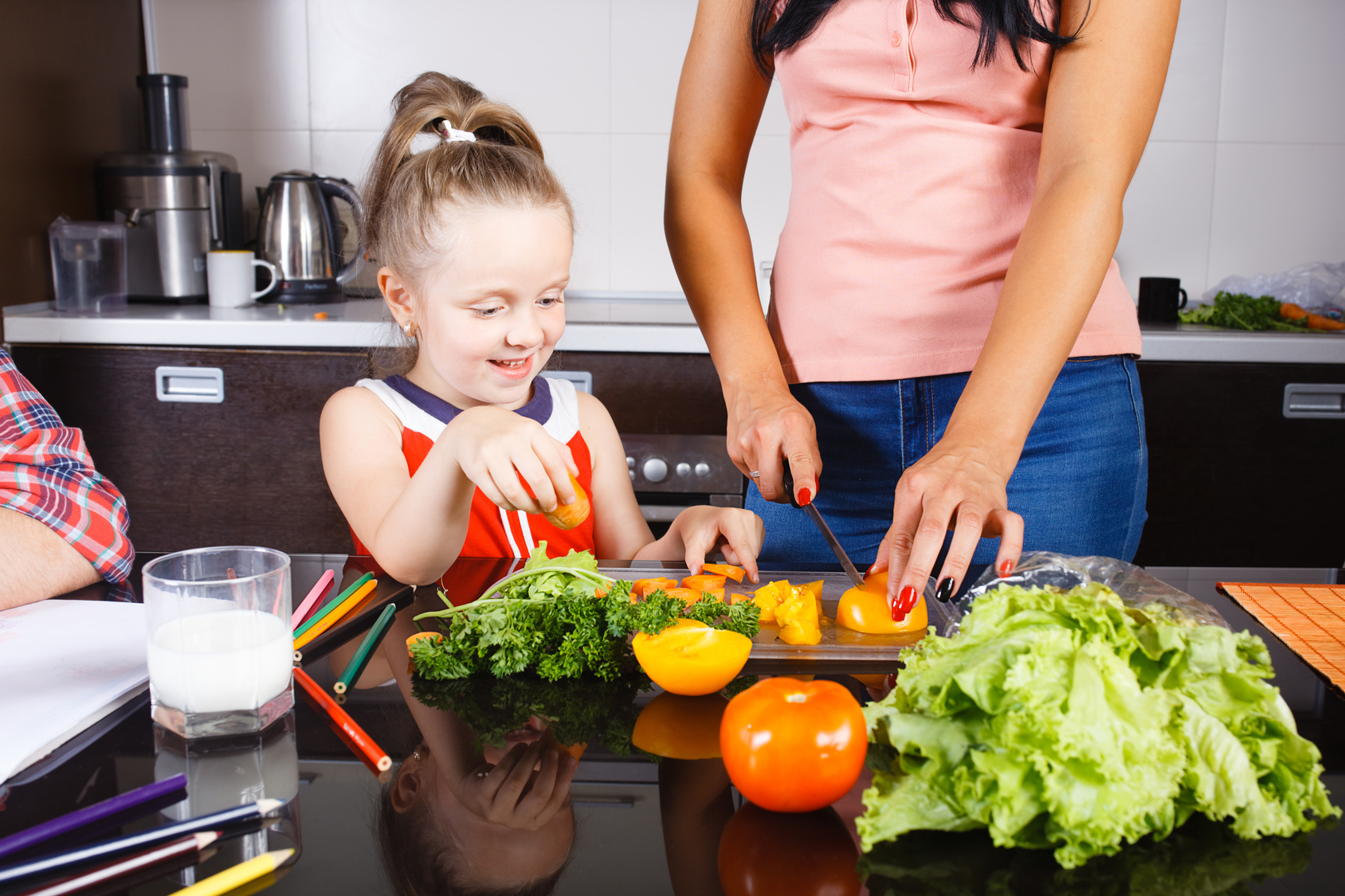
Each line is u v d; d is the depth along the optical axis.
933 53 0.96
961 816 0.46
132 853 0.46
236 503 2.03
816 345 1.08
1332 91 2.34
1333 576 0.96
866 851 0.46
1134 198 2.40
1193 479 1.97
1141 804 0.42
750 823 0.49
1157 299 2.18
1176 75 2.34
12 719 0.59
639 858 0.46
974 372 0.78
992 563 0.97
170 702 0.59
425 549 0.90
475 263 1.04
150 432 2.01
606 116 2.42
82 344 1.99
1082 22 0.82
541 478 0.77
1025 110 0.98
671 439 1.96
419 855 0.46
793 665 0.70
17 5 2.06
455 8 2.38
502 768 0.55
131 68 2.45
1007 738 0.43
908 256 1.02
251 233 2.49
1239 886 0.43
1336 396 1.94
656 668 0.64
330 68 2.42
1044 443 1.02
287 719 0.61
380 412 1.22
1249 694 0.47
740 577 0.89
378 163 1.22
